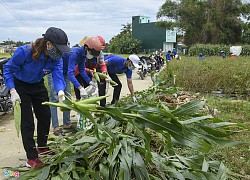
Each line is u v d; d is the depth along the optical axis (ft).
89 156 11.15
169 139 10.80
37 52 13.10
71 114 26.66
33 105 14.75
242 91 39.45
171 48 273.13
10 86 13.39
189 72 43.98
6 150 17.56
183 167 11.41
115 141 10.87
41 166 11.09
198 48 160.86
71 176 10.67
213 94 40.32
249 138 18.80
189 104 11.02
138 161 10.70
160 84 25.82
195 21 216.95
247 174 14.21
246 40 205.05
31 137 13.83
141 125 10.61
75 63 17.79
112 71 22.43
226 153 15.88
